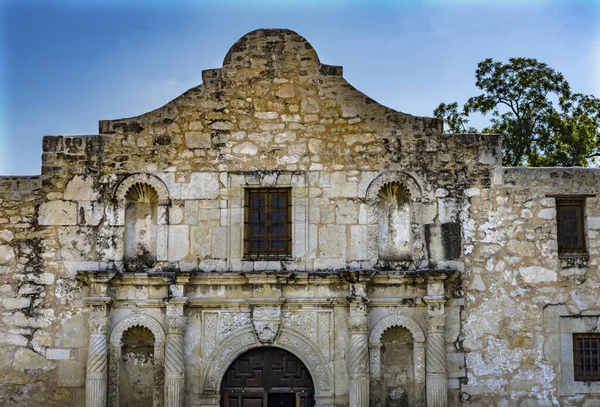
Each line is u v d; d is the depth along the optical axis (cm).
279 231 2738
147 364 2703
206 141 2758
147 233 2766
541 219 2716
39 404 2652
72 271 2697
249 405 2691
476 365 2659
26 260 2705
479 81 4134
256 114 2770
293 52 2802
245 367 2703
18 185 2734
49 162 2742
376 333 2661
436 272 2630
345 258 2695
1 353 2673
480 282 2689
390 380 2686
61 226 2717
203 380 2656
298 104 2775
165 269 2694
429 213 2719
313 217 2717
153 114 2769
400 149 2748
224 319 2684
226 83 2784
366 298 2636
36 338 2675
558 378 2658
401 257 2733
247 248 2723
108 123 2762
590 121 4091
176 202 2728
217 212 2723
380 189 2736
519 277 2692
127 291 2688
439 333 2630
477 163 2741
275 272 2653
